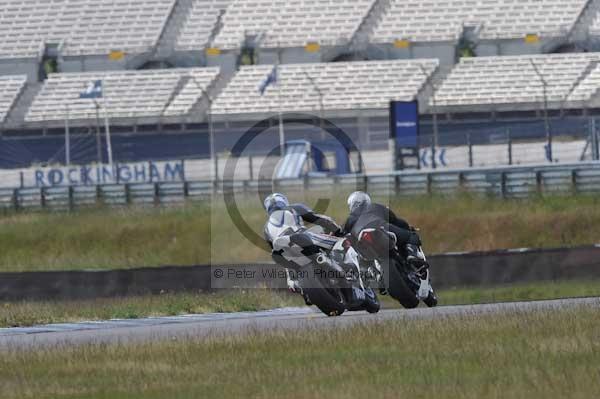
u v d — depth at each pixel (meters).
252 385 28.56
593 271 62.50
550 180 102.12
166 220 106.94
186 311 60.41
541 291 61.50
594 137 118.44
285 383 28.47
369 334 38.44
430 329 38.88
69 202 120.38
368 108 188.12
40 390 29.80
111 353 37.19
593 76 192.25
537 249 63.41
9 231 111.06
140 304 62.72
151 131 191.25
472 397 24.53
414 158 120.38
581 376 26.47
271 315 55.78
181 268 68.06
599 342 32.91
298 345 36.97
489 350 32.78
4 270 101.06
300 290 44.53
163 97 199.50
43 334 50.84
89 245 106.69
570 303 47.72
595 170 100.94
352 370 30.25
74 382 31.11
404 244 45.91
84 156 184.62
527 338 35.22
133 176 160.38
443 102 189.88
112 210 115.56
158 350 37.56
